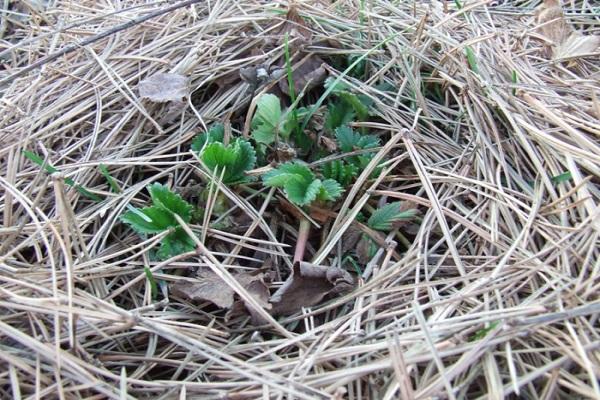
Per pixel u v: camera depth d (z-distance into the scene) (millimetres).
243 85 484
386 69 490
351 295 370
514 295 355
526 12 567
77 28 544
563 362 317
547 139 416
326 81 467
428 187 410
